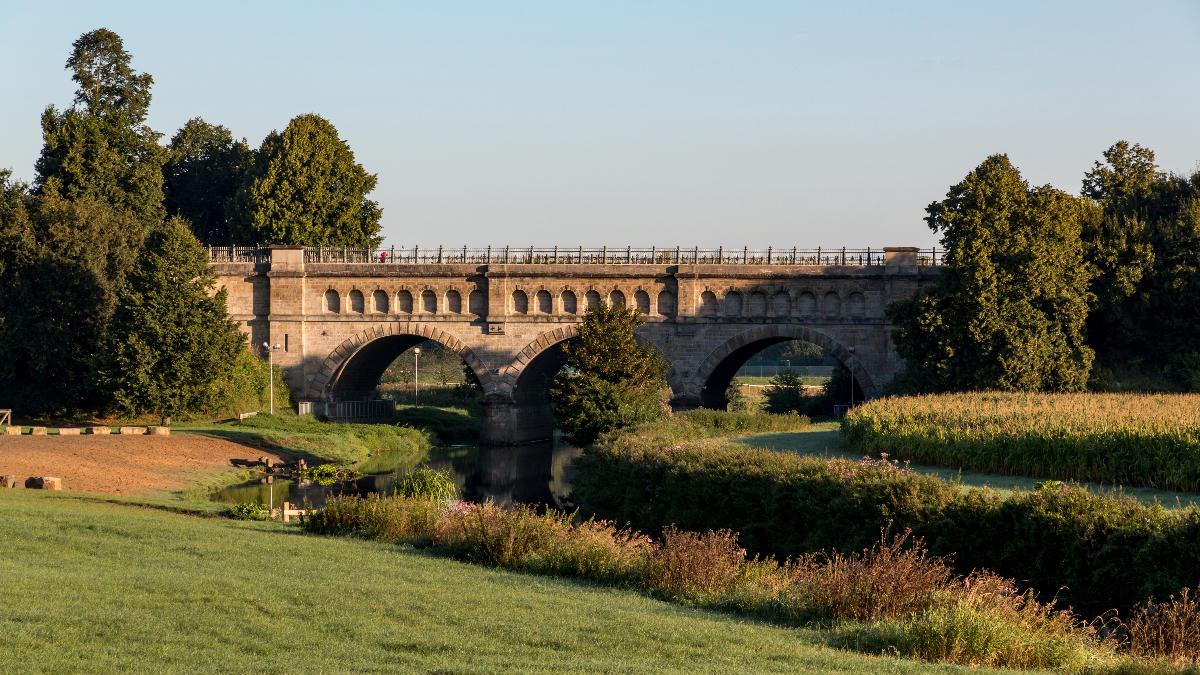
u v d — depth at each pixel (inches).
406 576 936.3
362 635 692.1
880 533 1113.4
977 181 2977.4
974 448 1638.8
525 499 2285.9
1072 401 2105.1
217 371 2987.2
